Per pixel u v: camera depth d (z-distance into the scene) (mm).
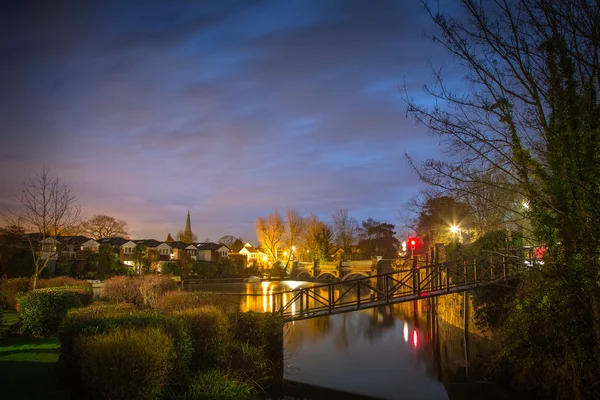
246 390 9625
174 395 8172
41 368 9555
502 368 12898
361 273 59750
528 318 10242
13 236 34250
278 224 93688
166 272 57094
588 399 9133
